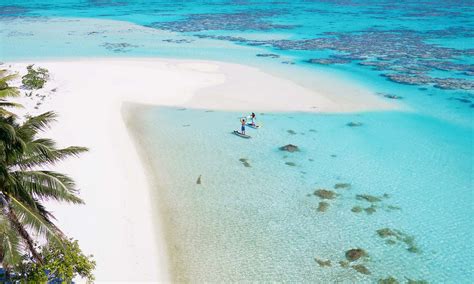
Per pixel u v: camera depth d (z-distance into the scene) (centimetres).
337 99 4553
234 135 3531
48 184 1484
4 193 1408
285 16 12112
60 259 1672
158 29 9544
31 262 1672
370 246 2131
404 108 4291
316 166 2997
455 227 2303
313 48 7388
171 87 4759
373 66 6028
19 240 1420
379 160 3116
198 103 4303
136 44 7588
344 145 3375
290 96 4609
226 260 2005
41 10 13488
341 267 1980
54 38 8100
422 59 6462
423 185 2758
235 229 2250
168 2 16938
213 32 9156
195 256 2025
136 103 4203
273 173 2884
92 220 2220
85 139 3192
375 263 2008
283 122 3853
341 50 7219
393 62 6291
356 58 6581
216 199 2542
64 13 12700
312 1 17475
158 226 2247
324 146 3347
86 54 6569
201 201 2516
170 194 2581
